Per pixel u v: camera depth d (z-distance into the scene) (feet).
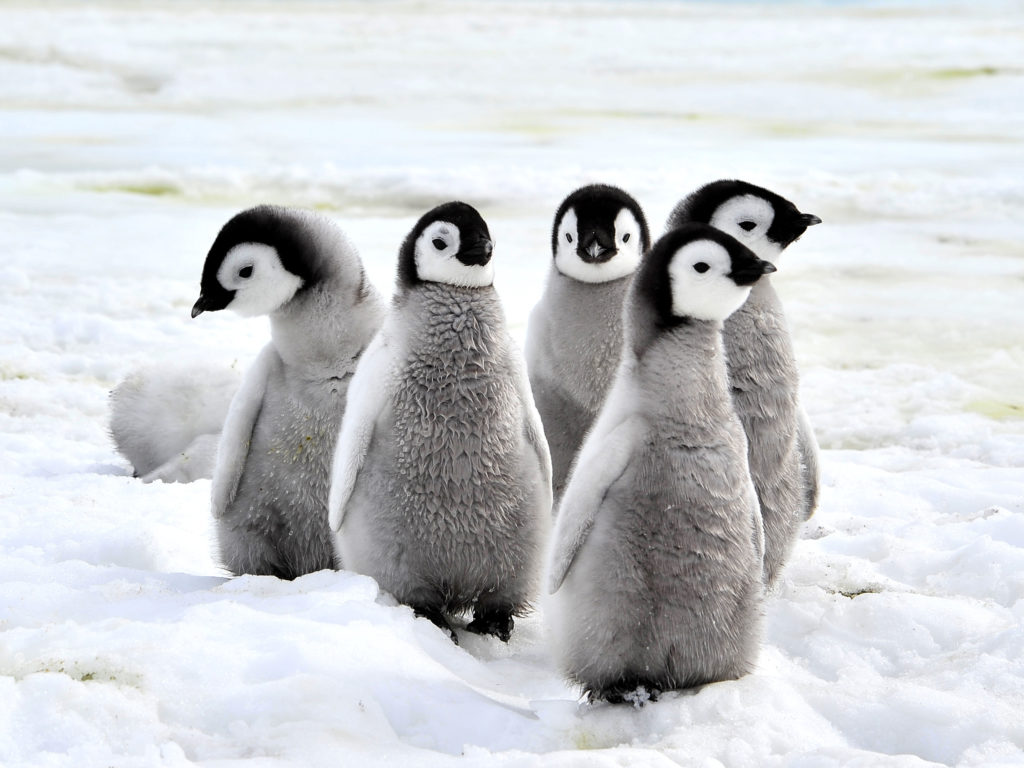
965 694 32.83
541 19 408.26
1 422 63.82
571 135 176.55
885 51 294.05
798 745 29.78
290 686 30.40
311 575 38.73
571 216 46.32
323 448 40.45
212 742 28.17
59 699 28.78
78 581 39.58
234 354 75.00
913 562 44.86
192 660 31.48
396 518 36.88
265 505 41.01
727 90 229.25
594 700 32.99
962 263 105.60
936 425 65.92
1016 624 38.19
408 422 36.50
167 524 47.91
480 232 36.32
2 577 39.45
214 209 124.88
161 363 59.47
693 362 31.83
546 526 38.47
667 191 126.31
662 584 31.45
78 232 112.57
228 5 457.68
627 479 31.50
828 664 36.63
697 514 31.37
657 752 28.45
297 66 260.21
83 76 234.99
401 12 438.81
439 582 37.96
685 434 31.55
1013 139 171.83
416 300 36.86
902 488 55.36
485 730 30.71
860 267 104.27
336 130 181.47
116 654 31.01
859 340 83.66
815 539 48.85
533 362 47.42
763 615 33.65
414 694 31.42
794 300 93.66
